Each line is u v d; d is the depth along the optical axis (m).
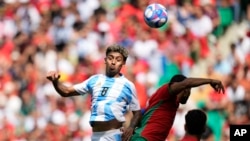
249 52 59.38
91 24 59.38
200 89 56.16
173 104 26.56
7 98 57.12
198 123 27.14
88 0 59.91
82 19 59.62
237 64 58.56
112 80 26.28
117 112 25.80
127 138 26.09
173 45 58.34
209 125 55.59
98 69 57.94
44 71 58.19
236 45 59.47
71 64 58.25
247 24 60.50
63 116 55.59
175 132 53.81
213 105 56.00
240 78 57.88
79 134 55.00
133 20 59.09
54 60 58.50
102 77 26.50
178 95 26.61
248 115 56.44
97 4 59.91
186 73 58.03
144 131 26.47
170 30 58.84
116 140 25.81
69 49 58.78
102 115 25.73
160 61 57.56
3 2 60.81
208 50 59.09
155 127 26.45
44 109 56.38
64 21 59.75
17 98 57.12
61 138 55.31
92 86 26.39
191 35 59.16
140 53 57.59
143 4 59.53
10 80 58.03
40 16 60.16
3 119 56.34
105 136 25.73
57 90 26.36
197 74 58.16
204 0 60.50
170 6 59.84
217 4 60.81
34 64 58.62
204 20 59.91
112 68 26.36
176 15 59.59
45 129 55.69
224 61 58.72
